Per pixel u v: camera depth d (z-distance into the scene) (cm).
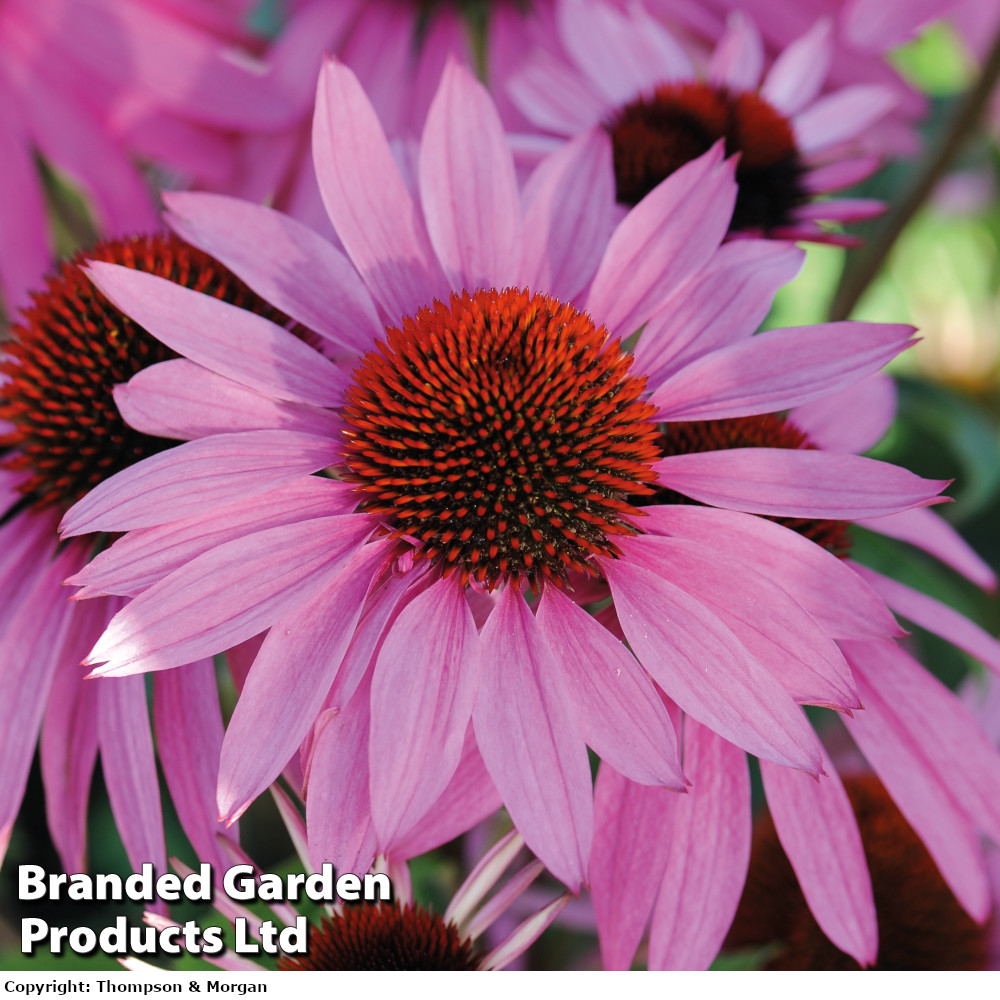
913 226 60
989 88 56
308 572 44
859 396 51
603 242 47
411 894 46
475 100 47
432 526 45
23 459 48
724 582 44
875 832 51
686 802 45
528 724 43
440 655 43
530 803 42
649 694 43
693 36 58
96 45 56
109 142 56
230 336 45
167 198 46
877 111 53
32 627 47
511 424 45
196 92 56
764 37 58
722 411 45
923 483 44
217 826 45
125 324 47
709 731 45
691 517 45
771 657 44
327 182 46
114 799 45
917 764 46
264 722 43
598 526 45
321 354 46
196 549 44
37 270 56
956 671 57
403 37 59
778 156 50
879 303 79
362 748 43
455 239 47
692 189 47
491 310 45
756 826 52
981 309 79
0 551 47
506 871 49
